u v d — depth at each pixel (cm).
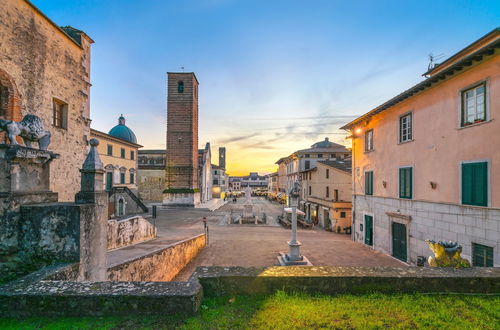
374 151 1585
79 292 373
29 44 944
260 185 15088
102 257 588
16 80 894
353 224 1848
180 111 3884
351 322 354
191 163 3847
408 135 1287
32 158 539
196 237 1438
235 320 358
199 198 4219
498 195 834
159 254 1005
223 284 437
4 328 338
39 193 557
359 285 443
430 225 1120
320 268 485
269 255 1401
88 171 559
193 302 370
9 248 493
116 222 1077
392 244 1388
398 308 392
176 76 3903
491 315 376
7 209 489
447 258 619
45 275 428
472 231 922
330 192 2688
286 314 373
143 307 368
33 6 944
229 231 2145
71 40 1154
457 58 1240
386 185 1448
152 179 4769
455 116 1001
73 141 1170
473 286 446
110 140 3183
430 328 344
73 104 1175
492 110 856
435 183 1091
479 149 901
